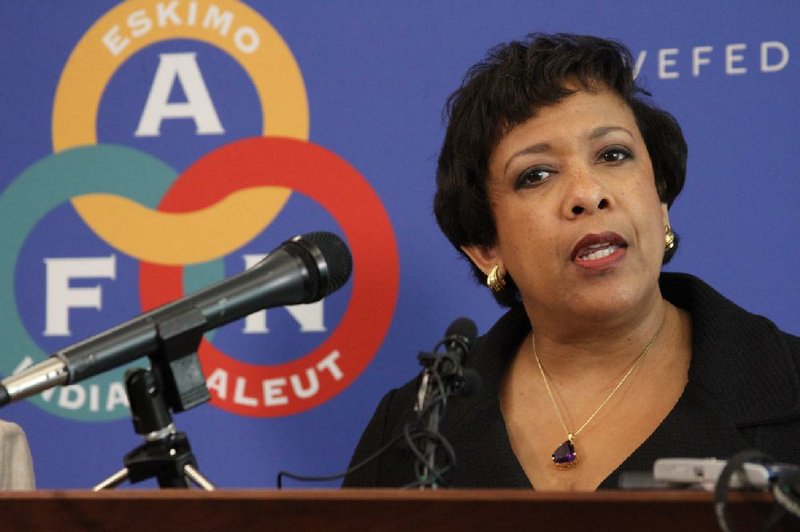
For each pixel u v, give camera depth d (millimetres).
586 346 6637
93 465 8773
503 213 6707
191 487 4824
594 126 6492
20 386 4406
